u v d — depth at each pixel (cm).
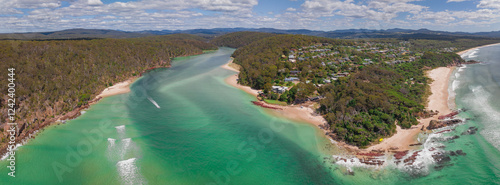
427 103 9644
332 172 5341
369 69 14038
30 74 9444
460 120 7788
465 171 5303
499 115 8244
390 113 7675
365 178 5159
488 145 6312
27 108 7788
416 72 15088
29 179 5056
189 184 4928
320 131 7219
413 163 5572
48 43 13812
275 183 5006
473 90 11519
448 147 6222
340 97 9006
